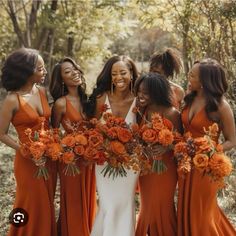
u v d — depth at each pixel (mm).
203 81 3576
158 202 3873
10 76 3756
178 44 10992
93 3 15367
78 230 4109
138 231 4043
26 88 3840
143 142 3748
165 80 3807
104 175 3814
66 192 4066
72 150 3719
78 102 4102
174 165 3865
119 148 3637
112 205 3982
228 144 3654
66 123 3895
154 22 10164
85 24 15523
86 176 4105
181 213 3854
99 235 4090
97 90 4082
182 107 3914
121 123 3756
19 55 3760
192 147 3533
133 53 25375
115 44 25562
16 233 4012
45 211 3973
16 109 3771
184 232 3855
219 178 3537
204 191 3730
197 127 3684
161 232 3924
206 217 3789
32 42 16109
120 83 3885
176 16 9578
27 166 3871
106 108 3980
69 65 4020
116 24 16359
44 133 3725
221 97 3615
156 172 3770
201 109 3658
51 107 4168
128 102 4031
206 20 9188
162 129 3600
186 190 3789
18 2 16234
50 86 4129
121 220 4012
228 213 5168
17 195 3992
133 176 3973
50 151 3646
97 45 17766
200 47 9438
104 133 3754
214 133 3477
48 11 14820
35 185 3900
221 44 8828
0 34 17109
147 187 3904
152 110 3863
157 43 23672
